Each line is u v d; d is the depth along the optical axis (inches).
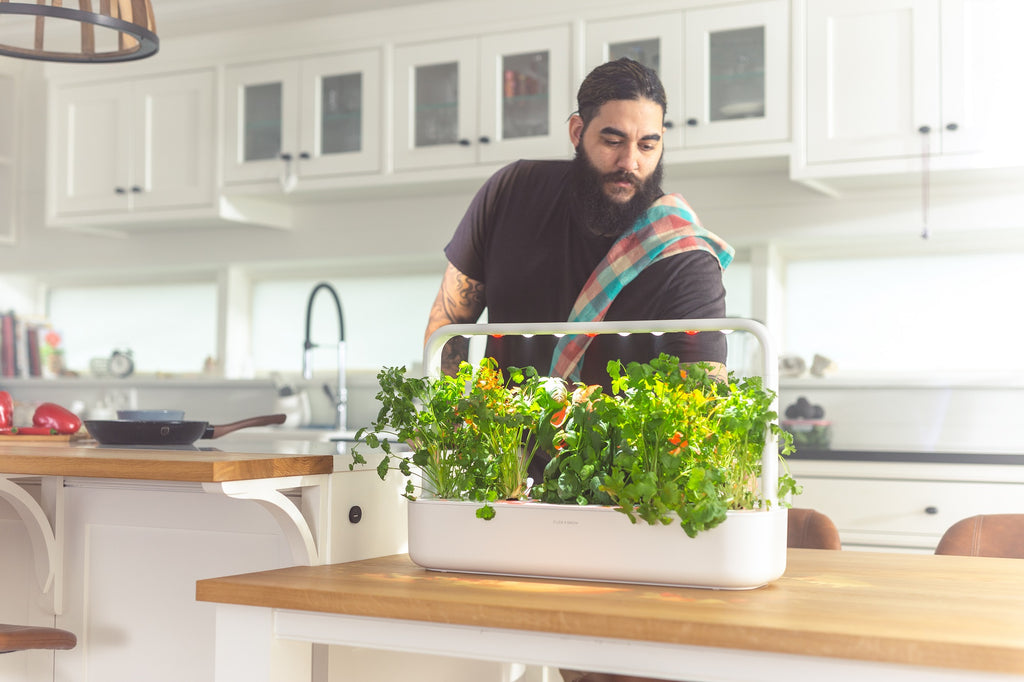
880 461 129.5
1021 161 126.0
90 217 178.4
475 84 150.9
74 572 78.3
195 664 73.4
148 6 94.2
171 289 200.5
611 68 88.2
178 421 83.8
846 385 153.5
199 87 170.1
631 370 57.7
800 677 44.3
